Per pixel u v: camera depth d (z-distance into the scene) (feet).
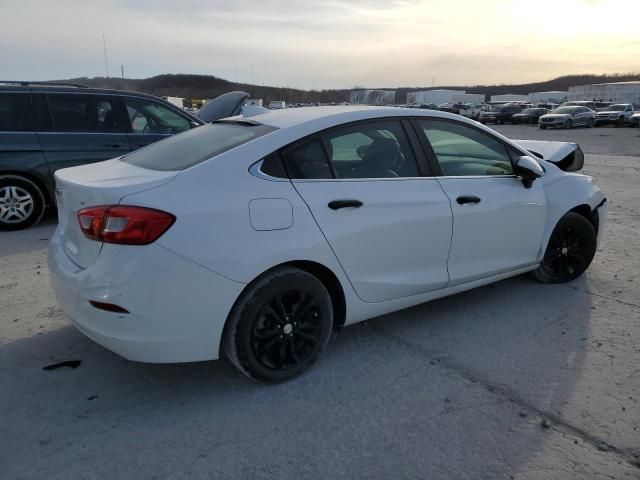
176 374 10.37
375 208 10.47
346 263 10.20
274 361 9.81
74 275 8.88
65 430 8.63
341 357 11.06
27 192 21.11
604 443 8.39
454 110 170.91
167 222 8.34
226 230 8.79
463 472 7.74
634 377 10.32
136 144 22.94
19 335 11.87
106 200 8.51
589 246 15.29
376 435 8.57
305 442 8.39
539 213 13.67
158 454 8.09
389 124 11.37
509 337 12.00
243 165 9.39
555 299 14.16
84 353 11.14
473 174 12.56
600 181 36.37
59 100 21.53
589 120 125.59
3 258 17.39
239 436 8.53
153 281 8.30
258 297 9.20
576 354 11.23
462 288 12.51
